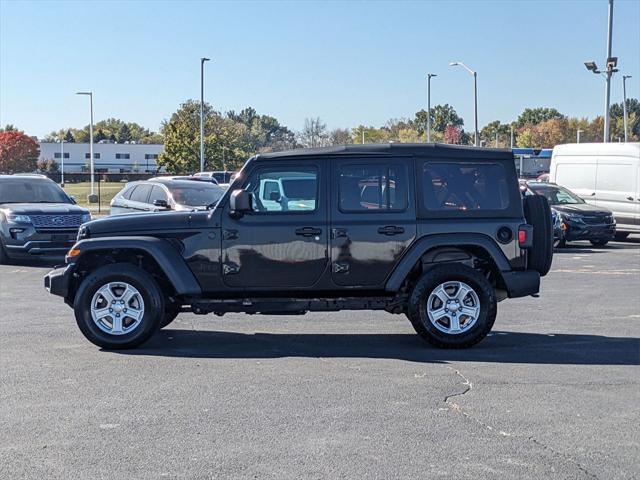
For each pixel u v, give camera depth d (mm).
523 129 105500
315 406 6859
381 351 9102
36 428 6301
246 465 5473
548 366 8344
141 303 9062
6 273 17141
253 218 9094
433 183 9141
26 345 9406
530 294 9211
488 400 7043
